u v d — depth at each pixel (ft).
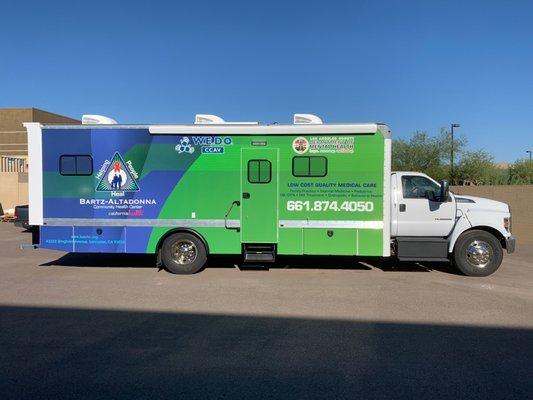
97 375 15.31
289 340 18.69
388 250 31.09
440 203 31.83
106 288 27.66
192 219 31.73
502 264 36.42
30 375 15.33
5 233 57.57
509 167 119.44
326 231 31.30
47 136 32.07
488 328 20.29
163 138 31.68
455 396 13.89
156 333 19.51
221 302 24.45
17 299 25.08
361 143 30.96
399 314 22.35
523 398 13.80
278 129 31.12
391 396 13.88
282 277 30.83
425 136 116.78
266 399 13.66
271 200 31.42
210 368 15.89
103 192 31.99
